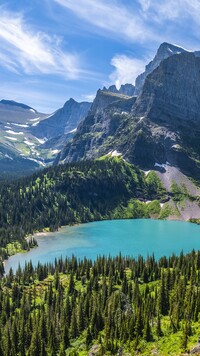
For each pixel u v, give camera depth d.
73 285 164.38
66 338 125.25
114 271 177.38
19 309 151.00
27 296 155.88
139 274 174.00
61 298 150.75
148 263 180.88
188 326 104.06
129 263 196.38
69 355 116.44
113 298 137.62
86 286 167.12
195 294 122.31
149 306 125.88
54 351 122.69
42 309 145.25
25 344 127.44
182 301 123.81
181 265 174.00
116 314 128.88
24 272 180.75
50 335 126.19
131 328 115.00
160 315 124.38
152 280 166.75
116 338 117.31
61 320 131.62
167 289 140.12
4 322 140.00
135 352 105.12
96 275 177.38
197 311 114.44
